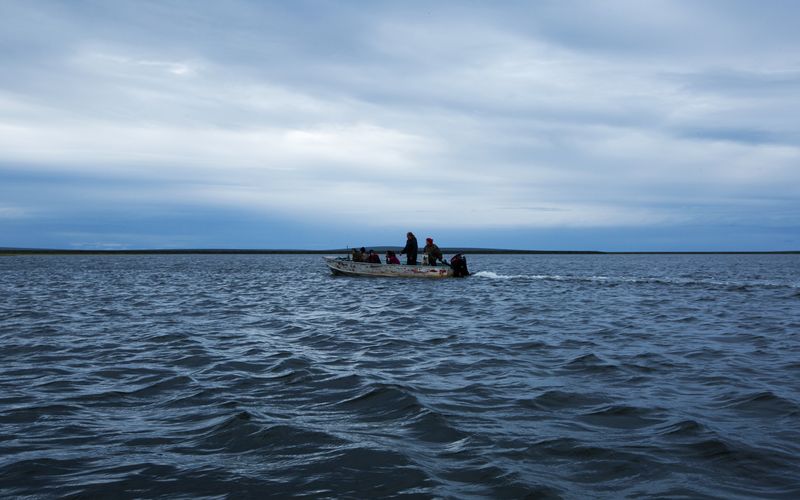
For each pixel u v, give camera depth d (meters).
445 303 19.11
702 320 14.70
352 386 7.72
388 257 32.50
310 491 4.42
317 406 6.79
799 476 4.65
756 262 95.81
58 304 18.97
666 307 17.92
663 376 8.27
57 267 62.94
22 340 11.46
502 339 11.67
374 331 12.80
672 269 57.78
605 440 5.55
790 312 16.50
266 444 5.46
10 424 6.12
